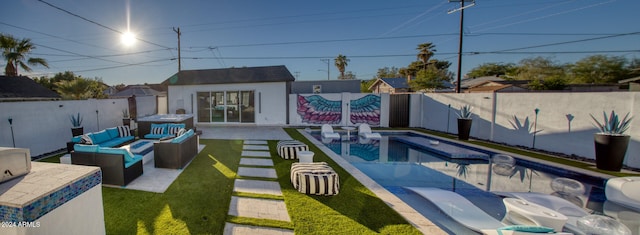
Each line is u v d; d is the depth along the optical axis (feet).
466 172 21.62
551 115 24.47
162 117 33.09
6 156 6.05
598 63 88.02
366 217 11.57
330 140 35.88
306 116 46.98
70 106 27.02
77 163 15.01
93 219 7.29
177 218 11.17
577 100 22.44
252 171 18.43
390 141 35.35
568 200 15.51
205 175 17.31
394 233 10.23
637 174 17.78
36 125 22.97
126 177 15.02
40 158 22.21
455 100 36.91
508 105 28.84
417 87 93.40
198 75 49.67
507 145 28.68
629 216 13.53
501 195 16.16
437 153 27.78
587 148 21.79
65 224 6.27
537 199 14.69
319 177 14.12
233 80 46.44
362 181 16.58
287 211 12.09
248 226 10.63
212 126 46.09
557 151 24.00
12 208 5.20
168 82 47.96
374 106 46.11
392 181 19.22
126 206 12.25
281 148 22.45
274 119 47.19
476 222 11.96
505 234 9.11
